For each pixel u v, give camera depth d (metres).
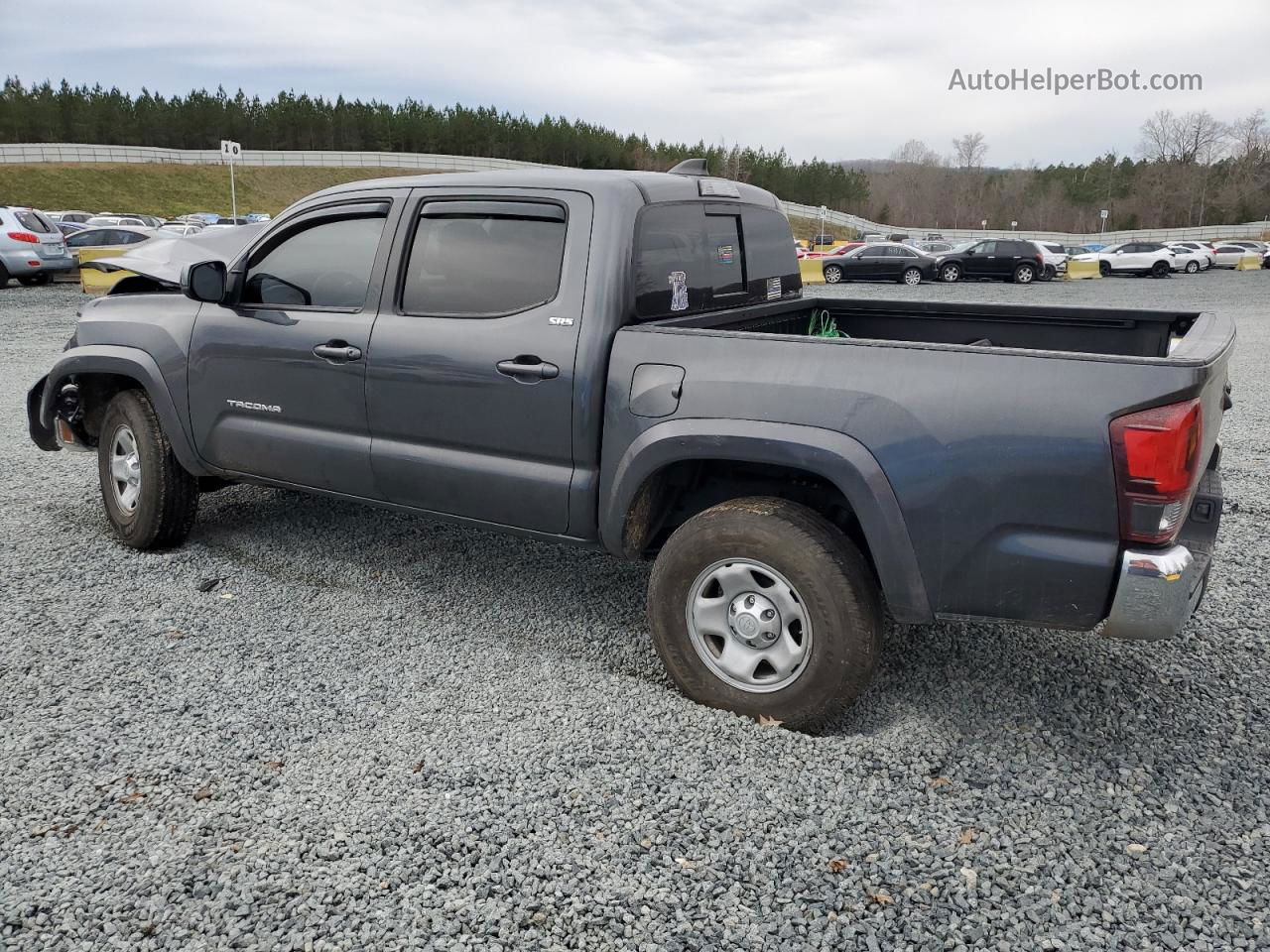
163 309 4.48
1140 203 106.12
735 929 2.25
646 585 4.41
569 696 3.34
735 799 2.73
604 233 3.29
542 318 3.37
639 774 2.85
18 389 9.28
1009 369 2.68
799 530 2.94
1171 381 2.51
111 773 2.85
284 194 78.19
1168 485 2.54
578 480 3.37
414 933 2.23
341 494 4.08
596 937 2.22
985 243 29.94
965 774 2.87
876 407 2.80
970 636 3.85
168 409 4.42
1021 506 2.68
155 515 4.60
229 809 2.68
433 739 3.05
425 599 4.20
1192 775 2.88
